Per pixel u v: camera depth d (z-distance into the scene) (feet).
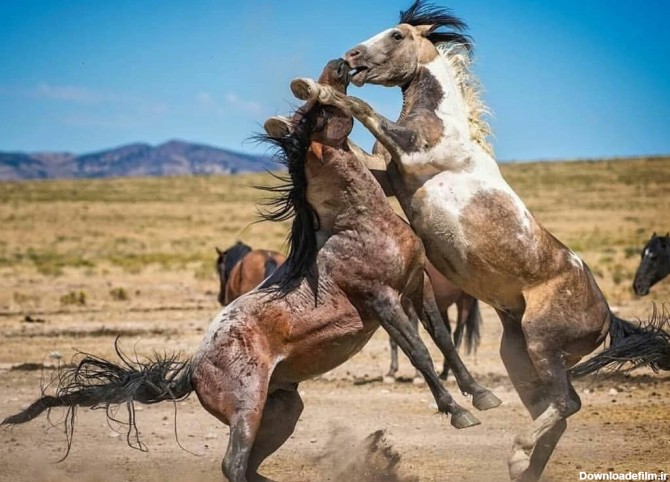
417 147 31.50
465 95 33.53
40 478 34.86
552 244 32.83
